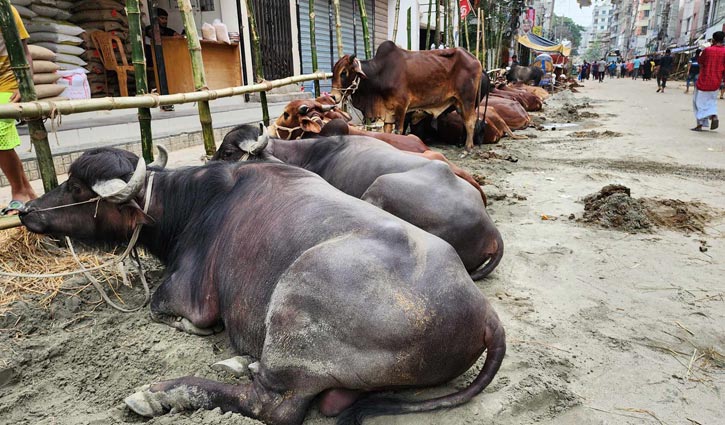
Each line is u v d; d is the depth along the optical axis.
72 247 3.30
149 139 4.54
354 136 4.54
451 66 8.54
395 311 2.13
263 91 6.24
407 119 9.34
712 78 10.84
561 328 3.25
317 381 2.23
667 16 72.38
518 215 5.55
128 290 3.63
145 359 2.84
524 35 36.56
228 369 2.62
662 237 4.84
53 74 7.12
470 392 2.38
